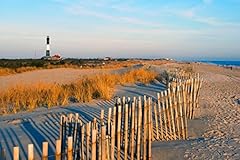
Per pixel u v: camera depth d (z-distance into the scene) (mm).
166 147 7832
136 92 17922
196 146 7930
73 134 5887
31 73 33344
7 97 13477
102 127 5555
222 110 13227
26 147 7105
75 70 38562
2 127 8914
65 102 13094
